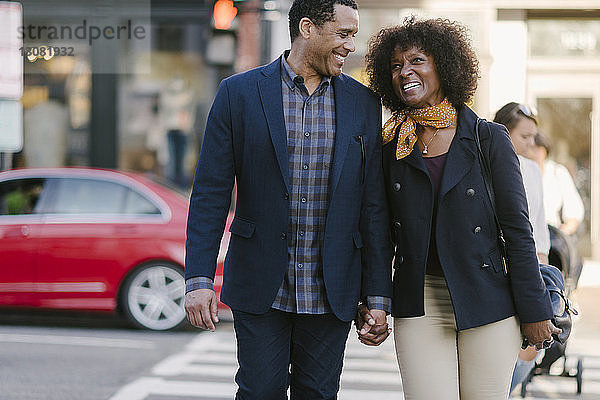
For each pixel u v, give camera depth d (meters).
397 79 4.10
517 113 5.35
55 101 15.43
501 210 3.94
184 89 15.38
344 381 7.46
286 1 12.99
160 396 6.88
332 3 3.89
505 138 3.99
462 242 3.92
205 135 4.09
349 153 3.95
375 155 4.06
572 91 14.73
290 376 4.19
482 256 3.93
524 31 14.40
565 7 14.26
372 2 14.28
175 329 9.98
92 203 10.03
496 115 5.43
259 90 3.99
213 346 9.09
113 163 15.51
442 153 4.00
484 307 3.91
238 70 11.52
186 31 15.13
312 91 4.00
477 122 4.02
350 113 4.00
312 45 3.92
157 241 9.87
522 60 14.42
